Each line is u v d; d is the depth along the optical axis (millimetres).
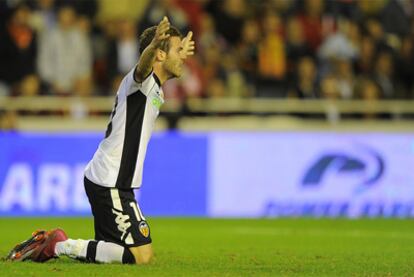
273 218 48188
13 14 52281
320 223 44844
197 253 28234
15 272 20734
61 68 52125
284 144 49625
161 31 20938
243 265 24141
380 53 55438
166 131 49531
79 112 49562
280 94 53500
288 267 23812
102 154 22156
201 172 48969
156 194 48625
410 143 50469
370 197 50188
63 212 47812
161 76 22453
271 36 54188
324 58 54594
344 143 50031
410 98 55344
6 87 51844
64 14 52562
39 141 47719
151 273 20938
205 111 51156
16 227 40312
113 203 22062
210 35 54750
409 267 24250
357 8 59094
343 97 52656
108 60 52656
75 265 22031
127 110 22094
